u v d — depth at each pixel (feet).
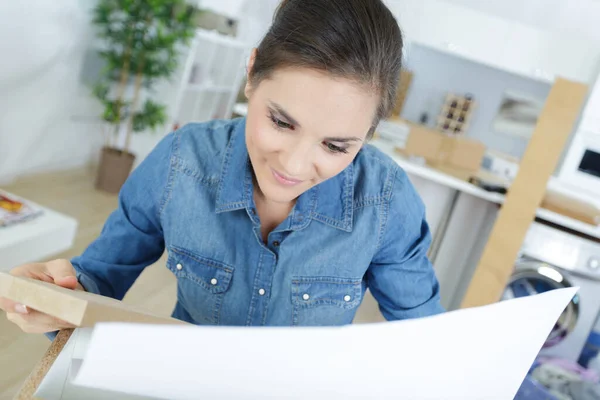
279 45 2.00
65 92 12.03
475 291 10.26
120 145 14.30
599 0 13.75
